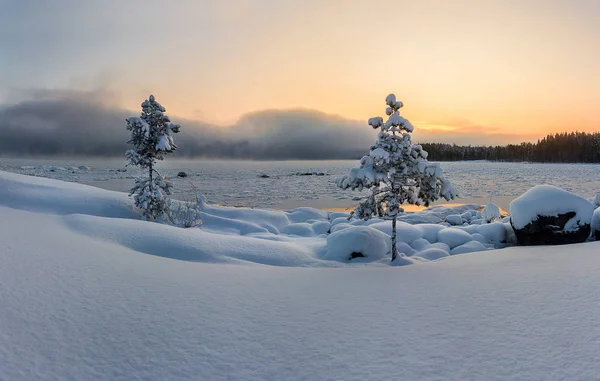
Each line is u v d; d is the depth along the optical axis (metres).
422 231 15.65
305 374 3.51
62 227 10.98
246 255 10.51
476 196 43.53
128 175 81.25
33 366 3.63
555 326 4.28
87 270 6.84
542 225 12.46
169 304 5.38
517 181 64.81
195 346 4.09
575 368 3.38
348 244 11.45
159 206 18.23
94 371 3.59
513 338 4.05
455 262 8.92
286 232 19.72
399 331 4.40
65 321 4.62
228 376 3.51
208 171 126.19
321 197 44.72
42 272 6.40
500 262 8.29
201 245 10.68
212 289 6.26
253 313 5.09
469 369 3.48
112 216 17.95
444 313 4.94
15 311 4.77
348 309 5.24
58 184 20.59
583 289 5.57
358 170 10.84
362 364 3.65
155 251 10.20
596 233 12.38
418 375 3.42
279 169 146.50
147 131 17.86
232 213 22.47
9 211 13.00
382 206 11.13
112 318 4.79
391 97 10.63
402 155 10.79
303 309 5.26
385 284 6.69
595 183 57.50
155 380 3.46
